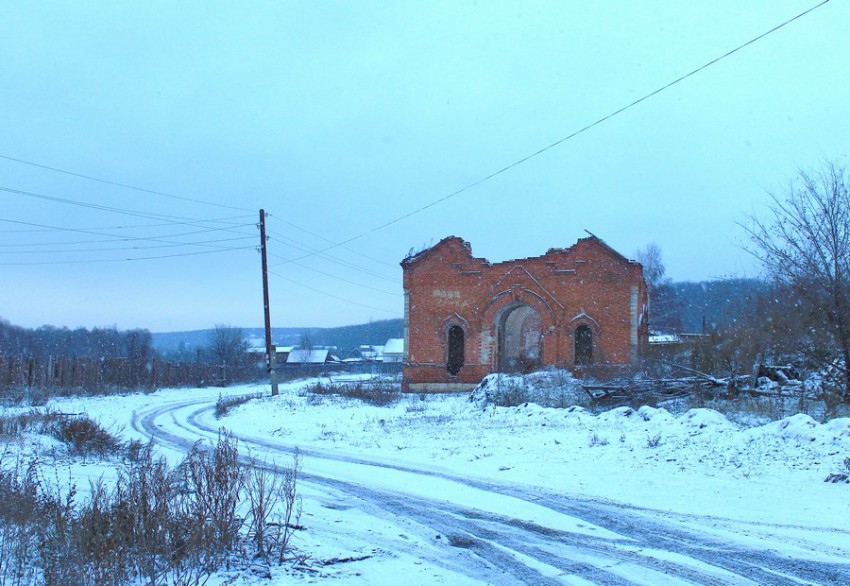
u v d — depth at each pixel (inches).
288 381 2329.0
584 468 505.4
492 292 1381.6
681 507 386.3
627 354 1286.9
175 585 233.8
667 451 528.4
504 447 614.9
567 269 1333.7
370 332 6284.5
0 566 248.7
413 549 315.6
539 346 1581.0
